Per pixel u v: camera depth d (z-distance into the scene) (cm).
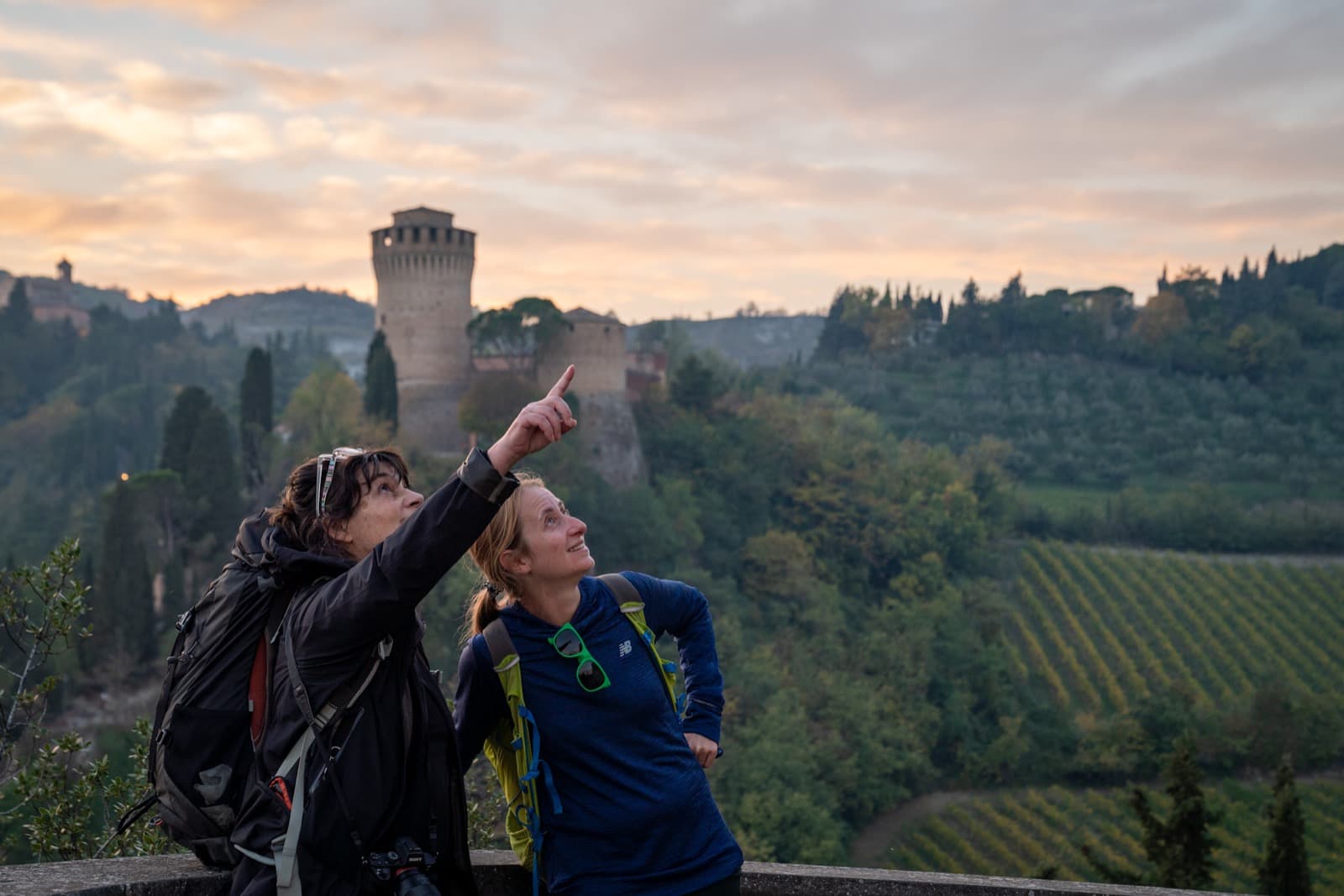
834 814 6334
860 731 6900
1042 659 9644
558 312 10312
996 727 7988
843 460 12731
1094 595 11294
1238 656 10038
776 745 6219
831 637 9006
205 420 8412
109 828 573
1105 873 2389
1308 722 7331
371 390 9706
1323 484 16688
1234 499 13850
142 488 7919
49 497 15550
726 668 7469
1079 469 17212
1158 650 10025
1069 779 7288
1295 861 2445
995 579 11444
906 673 8300
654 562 9350
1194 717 7375
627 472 10544
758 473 11738
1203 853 2328
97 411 18388
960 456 17075
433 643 5388
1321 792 6938
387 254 10775
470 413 9644
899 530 11169
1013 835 6316
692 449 11438
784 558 9925
